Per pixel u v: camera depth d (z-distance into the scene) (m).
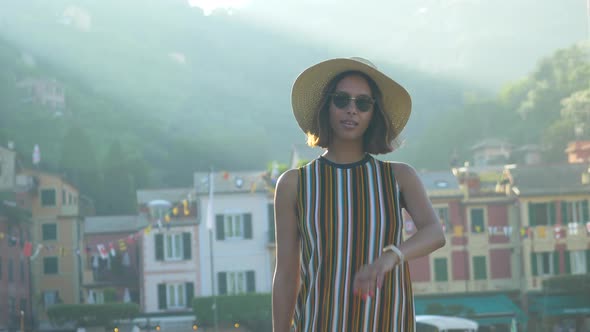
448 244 51.12
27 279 57.81
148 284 53.62
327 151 2.62
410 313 2.39
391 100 2.63
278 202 2.51
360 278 2.20
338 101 2.54
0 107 110.25
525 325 49.06
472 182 52.25
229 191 54.25
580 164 51.62
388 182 2.46
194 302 50.28
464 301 50.59
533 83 91.31
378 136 2.63
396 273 2.37
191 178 111.06
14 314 54.41
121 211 96.62
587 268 49.91
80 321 53.41
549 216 50.59
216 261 53.84
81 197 74.38
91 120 117.31
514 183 51.25
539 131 84.44
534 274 50.22
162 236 53.94
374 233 2.38
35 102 113.50
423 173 54.19
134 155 103.44
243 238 54.00
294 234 2.51
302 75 2.62
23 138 104.88
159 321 53.06
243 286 53.72
